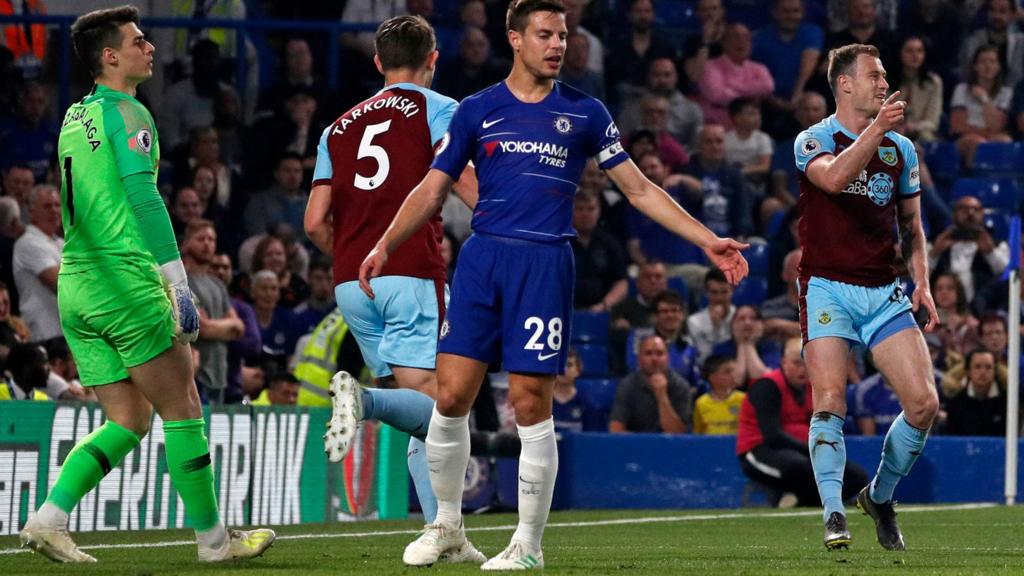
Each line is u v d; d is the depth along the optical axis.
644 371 42.94
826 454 21.05
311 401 37.53
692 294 51.72
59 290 18.25
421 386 20.52
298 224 49.34
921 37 61.56
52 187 40.31
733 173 54.81
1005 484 41.00
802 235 21.83
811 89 59.69
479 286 16.98
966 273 53.12
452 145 17.19
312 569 17.11
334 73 51.62
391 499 34.97
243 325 37.84
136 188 17.52
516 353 16.78
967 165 59.59
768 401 39.16
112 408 18.56
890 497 22.52
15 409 26.16
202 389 36.72
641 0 57.16
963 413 45.12
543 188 16.91
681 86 58.84
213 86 50.31
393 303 20.53
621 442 40.97
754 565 18.50
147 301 17.83
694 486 40.94
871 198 21.28
